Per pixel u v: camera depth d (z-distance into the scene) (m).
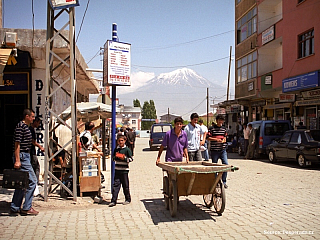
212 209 7.02
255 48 25.86
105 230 5.66
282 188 9.22
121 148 7.63
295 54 19.56
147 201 7.94
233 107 32.28
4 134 11.09
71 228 5.78
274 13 25.52
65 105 14.27
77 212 6.91
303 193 8.52
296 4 19.42
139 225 5.94
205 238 5.18
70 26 7.75
